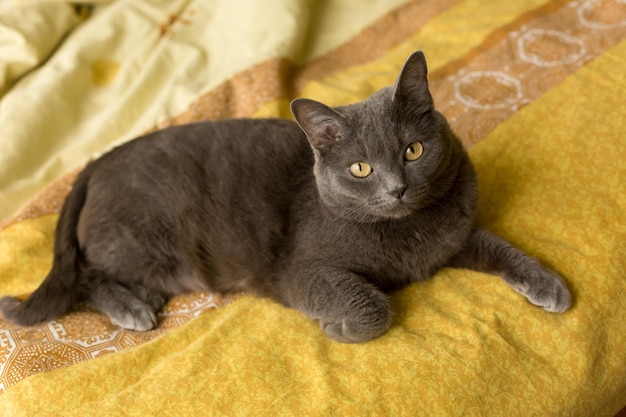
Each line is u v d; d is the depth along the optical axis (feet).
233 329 2.52
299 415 2.26
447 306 2.49
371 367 2.33
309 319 2.54
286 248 2.61
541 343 2.38
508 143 2.90
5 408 2.38
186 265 2.76
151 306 2.73
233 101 3.32
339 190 2.45
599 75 3.01
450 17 3.57
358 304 2.42
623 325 2.44
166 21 3.65
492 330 2.38
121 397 2.33
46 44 3.56
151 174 2.71
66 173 3.13
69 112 3.38
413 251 2.52
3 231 2.93
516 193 2.76
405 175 2.38
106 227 2.71
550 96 3.01
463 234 2.56
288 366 2.39
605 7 3.37
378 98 2.44
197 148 2.72
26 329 2.63
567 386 2.32
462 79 3.23
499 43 3.33
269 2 3.54
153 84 3.43
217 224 2.66
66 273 2.70
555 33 3.32
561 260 2.54
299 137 2.71
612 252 2.52
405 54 3.43
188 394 2.32
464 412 2.26
